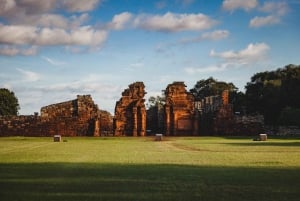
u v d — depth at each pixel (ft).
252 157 134.21
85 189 74.49
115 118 367.66
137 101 366.43
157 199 65.87
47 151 170.60
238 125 361.10
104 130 369.30
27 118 357.61
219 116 361.92
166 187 76.33
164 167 107.34
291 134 351.87
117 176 90.02
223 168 104.22
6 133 354.74
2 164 116.16
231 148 181.88
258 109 436.35
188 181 82.89
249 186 76.89
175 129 366.02
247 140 262.26
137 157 139.33
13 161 125.39
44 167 108.17
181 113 368.89
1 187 76.69
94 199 66.03
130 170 100.68
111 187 76.48
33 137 336.49
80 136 354.33
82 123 361.92
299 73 421.18
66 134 359.25
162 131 387.75
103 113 371.35
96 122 359.46
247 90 466.70
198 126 371.15
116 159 131.85
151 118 396.37
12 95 484.33
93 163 118.62
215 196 68.13
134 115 363.35
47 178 87.51
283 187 75.72
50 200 65.31
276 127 361.71
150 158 134.92
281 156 137.08
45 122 358.02
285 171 97.30
